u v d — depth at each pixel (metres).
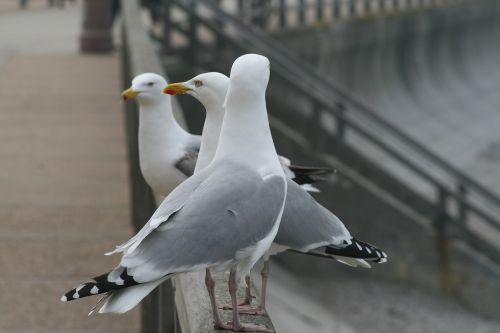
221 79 4.24
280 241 3.71
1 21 24.70
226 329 3.40
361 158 15.19
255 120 3.46
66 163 10.54
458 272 14.43
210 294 3.41
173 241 3.14
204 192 3.27
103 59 18.33
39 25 23.88
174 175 5.08
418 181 23.91
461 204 14.69
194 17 16.42
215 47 16.66
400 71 33.72
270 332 3.38
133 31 10.85
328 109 15.11
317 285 13.55
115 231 8.27
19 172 10.10
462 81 42.78
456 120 38.25
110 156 10.91
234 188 3.29
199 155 4.31
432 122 36.47
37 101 13.96
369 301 13.46
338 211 14.70
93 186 9.65
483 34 45.94
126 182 9.85
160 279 3.08
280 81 16.42
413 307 13.57
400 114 34.03
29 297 6.82
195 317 3.58
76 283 7.06
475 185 14.71
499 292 14.20
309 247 3.74
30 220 8.50
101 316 6.59
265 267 3.76
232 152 3.45
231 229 3.20
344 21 25.73
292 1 30.11
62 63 17.66
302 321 11.56
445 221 14.70
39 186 9.59
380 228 14.61
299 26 22.86
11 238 8.01
